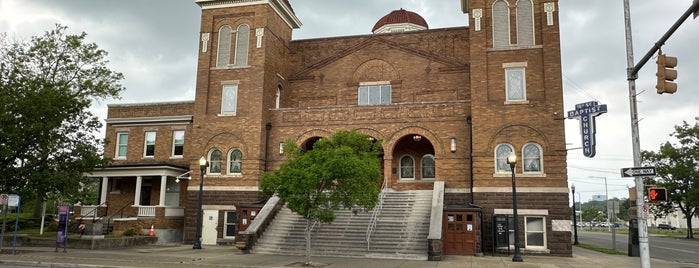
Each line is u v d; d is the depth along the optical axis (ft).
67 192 79.82
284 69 106.32
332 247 72.90
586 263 66.44
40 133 75.15
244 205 85.40
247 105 95.66
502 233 77.15
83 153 82.69
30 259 62.39
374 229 76.07
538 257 74.59
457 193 84.53
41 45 99.91
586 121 78.02
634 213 77.51
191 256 68.49
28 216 119.96
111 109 118.62
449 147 86.58
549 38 83.97
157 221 96.63
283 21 106.32
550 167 79.87
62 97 78.54
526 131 81.82
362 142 70.54
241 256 69.05
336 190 59.00
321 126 93.66
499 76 84.79
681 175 174.60
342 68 105.70
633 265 64.13
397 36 104.06
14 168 74.69
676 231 276.21
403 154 98.07
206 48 100.12
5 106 73.87
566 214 78.07
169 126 113.19
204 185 94.73
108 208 111.34
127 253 71.92
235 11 99.96
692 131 177.78
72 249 77.46
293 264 59.31
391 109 90.89
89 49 106.73
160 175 100.17
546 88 82.23
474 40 86.89
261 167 93.30
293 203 57.62
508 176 81.05
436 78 100.37
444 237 75.36
